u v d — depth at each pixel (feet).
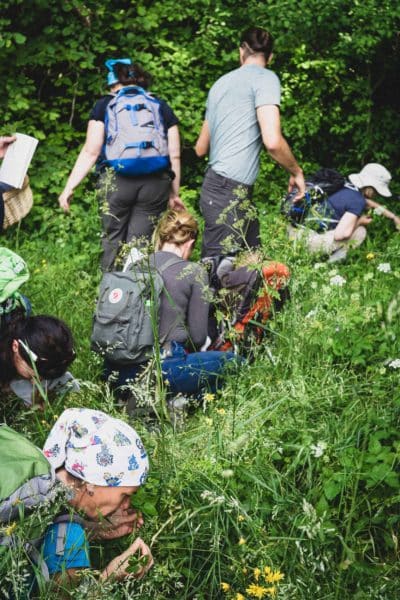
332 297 16.08
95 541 10.03
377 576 10.11
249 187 18.67
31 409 11.50
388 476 10.89
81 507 9.37
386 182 23.56
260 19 27.99
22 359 11.42
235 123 18.38
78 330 16.94
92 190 25.62
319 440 11.69
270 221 23.72
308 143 30.17
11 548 8.63
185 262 14.42
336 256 21.58
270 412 12.43
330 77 29.45
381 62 30.58
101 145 18.85
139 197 18.74
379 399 12.94
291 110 28.94
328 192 21.38
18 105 25.14
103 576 9.34
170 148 19.38
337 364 14.39
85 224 23.16
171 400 13.39
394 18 28.91
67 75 27.27
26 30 26.66
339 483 10.93
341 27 28.66
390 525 10.79
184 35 28.17
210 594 9.92
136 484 9.35
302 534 10.09
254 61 18.80
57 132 26.27
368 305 16.12
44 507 8.66
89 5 26.76
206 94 27.48
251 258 14.70
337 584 9.78
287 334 14.58
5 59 25.86
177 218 15.03
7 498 8.55
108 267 19.24
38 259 21.77
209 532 10.54
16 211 17.74
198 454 11.80
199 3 28.02
